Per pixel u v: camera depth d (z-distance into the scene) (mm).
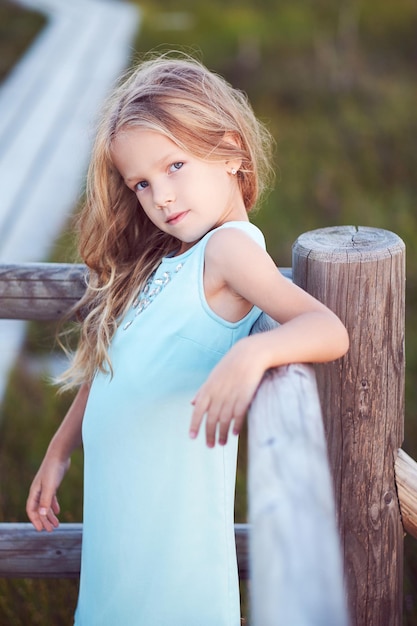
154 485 1445
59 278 1840
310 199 6035
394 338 1546
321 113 8414
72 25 12984
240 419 1073
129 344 1479
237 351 1112
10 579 2301
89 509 1551
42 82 9711
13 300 1859
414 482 1596
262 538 824
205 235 1418
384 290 1508
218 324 1381
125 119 1406
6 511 2754
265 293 1280
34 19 13188
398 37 12586
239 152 1448
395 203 5953
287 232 5473
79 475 2877
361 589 1677
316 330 1168
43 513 1698
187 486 1433
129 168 1430
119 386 1477
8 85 9648
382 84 9508
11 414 3387
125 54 11109
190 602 1448
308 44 11969
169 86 1427
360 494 1621
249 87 9367
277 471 899
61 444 1717
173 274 1438
